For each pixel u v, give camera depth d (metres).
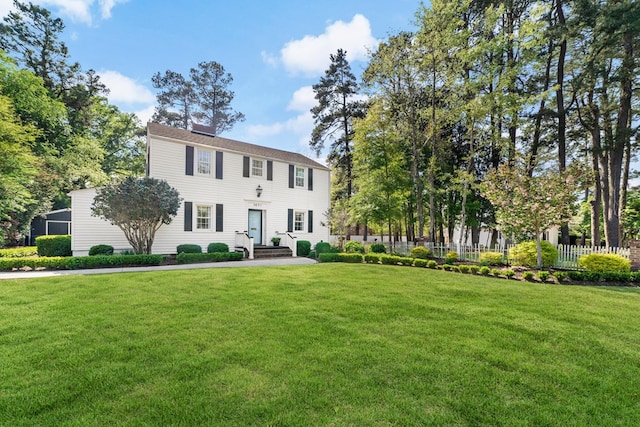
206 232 13.74
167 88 27.47
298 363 3.13
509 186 9.55
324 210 18.20
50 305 5.09
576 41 13.91
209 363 3.10
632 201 16.56
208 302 5.40
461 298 5.94
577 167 9.09
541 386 2.77
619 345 3.71
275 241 15.45
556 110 14.97
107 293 5.95
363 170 15.65
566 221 8.99
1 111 11.41
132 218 10.36
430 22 12.03
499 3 13.15
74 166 17.00
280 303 5.40
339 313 4.86
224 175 14.34
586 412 2.40
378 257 11.75
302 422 2.21
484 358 3.31
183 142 13.18
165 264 10.72
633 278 7.67
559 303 5.61
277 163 16.20
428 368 3.05
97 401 2.44
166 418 2.24
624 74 12.34
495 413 2.37
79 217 11.37
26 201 13.69
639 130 14.44
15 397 2.47
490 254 10.32
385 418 2.28
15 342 3.57
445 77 12.91
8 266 8.58
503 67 12.91
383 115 14.55
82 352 3.32
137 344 3.54
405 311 5.02
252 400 2.47
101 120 23.03
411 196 16.39
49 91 18.14
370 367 3.06
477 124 13.18
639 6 10.48
